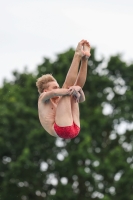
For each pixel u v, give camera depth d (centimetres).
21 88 7431
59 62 7256
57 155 6800
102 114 7138
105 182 6662
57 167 6556
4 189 6669
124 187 6488
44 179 6712
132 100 7338
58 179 6688
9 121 6831
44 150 6725
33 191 6744
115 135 7194
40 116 2350
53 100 2380
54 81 2378
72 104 2331
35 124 6881
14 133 6862
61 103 2294
